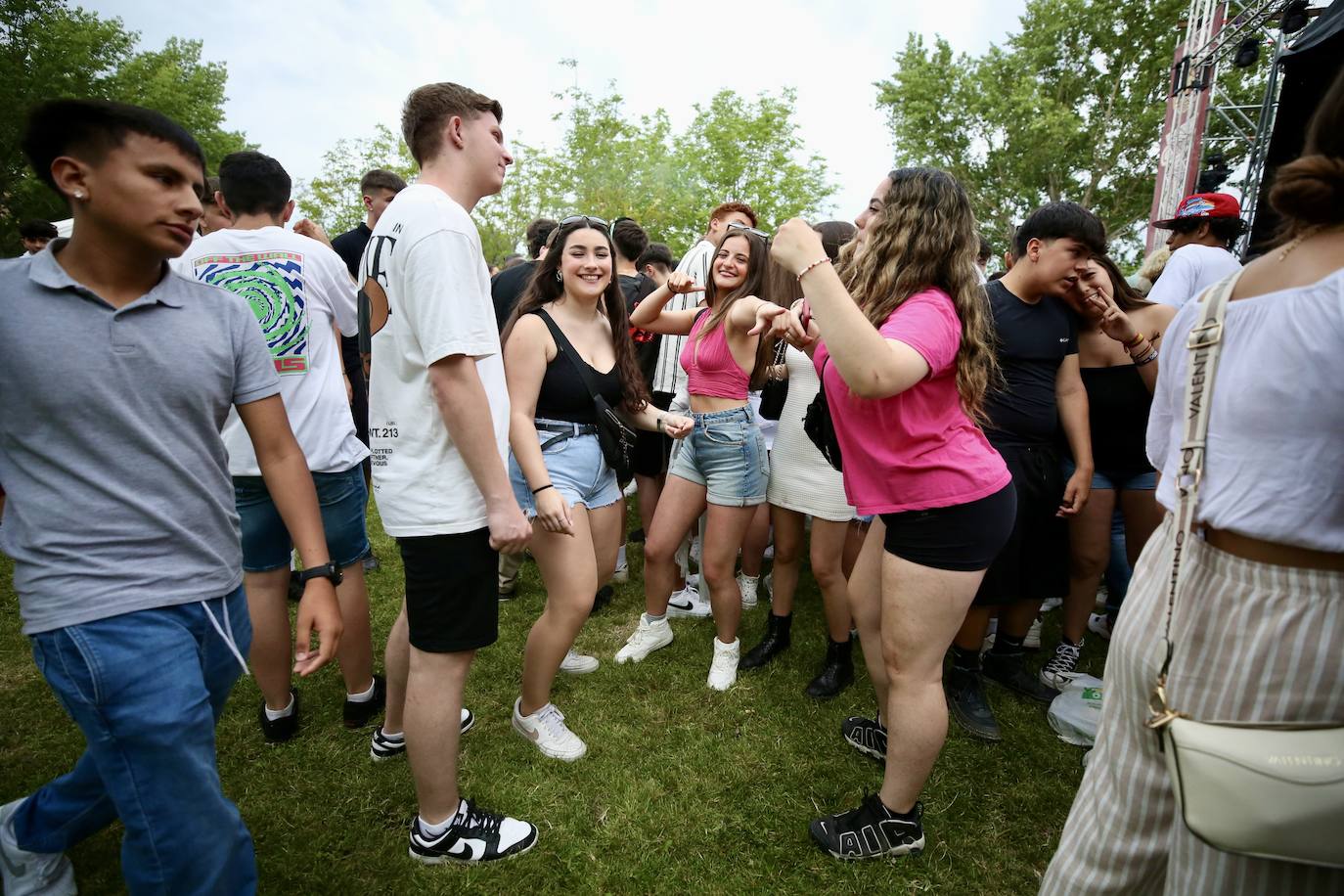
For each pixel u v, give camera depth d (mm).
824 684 2639
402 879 1760
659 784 2137
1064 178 20891
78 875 1725
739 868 1832
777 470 2678
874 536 2018
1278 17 7785
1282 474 905
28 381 1123
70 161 1108
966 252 1570
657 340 3930
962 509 1583
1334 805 837
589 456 2246
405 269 1502
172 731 1222
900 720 1734
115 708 1200
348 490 2273
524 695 2268
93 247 1183
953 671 2537
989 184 21641
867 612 2090
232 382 1360
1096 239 2191
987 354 1664
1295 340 890
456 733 1732
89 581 1195
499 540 1580
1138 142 19359
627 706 2557
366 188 4328
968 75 20531
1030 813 2059
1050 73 20469
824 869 1829
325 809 1996
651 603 2898
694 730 2410
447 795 1778
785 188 20812
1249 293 1005
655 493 3793
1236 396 960
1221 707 975
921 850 1880
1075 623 2758
